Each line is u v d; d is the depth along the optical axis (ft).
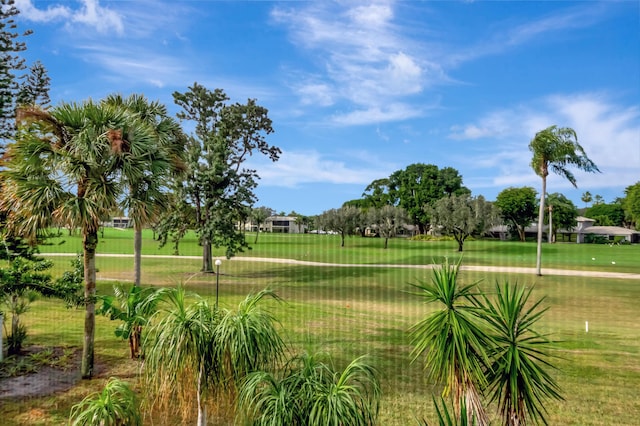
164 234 86.89
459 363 12.02
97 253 128.26
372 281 75.15
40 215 24.02
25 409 20.31
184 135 46.62
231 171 87.30
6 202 25.16
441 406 21.06
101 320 39.45
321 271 90.99
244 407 13.64
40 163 24.52
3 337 29.71
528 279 77.46
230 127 99.55
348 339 33.99
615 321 44.21
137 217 28.30
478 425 11.70
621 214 282.56
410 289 65.00
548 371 27.37
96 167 25.17
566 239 268.82
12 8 63.46
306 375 13.43
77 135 24.75
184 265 98.68
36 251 30.53
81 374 24.76
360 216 180.96
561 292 63.93
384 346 31.99
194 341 13.69
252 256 129.29
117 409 14.33
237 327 13.80
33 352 29.17
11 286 25.40
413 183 240.73
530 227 241.14
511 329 12.36
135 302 27.07
